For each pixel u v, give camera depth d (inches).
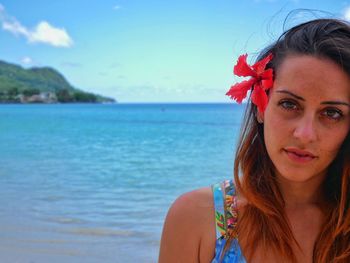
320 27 62.2
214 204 65.8
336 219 66.4
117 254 220.1
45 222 283.7
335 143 60.4
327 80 58.2
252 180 66.2
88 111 3937.0
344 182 65.3
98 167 608.1
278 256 63.6
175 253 65.5
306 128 58.4
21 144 968.9
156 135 1268.5
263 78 63.4
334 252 66.1
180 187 444.5
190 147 912.3
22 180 476.1
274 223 64.1
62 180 481.1
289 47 62.1
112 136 1234.0
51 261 209.2
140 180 490.6
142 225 276.2
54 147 908.0
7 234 253.6
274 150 61.4
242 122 70.2
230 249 63.7
